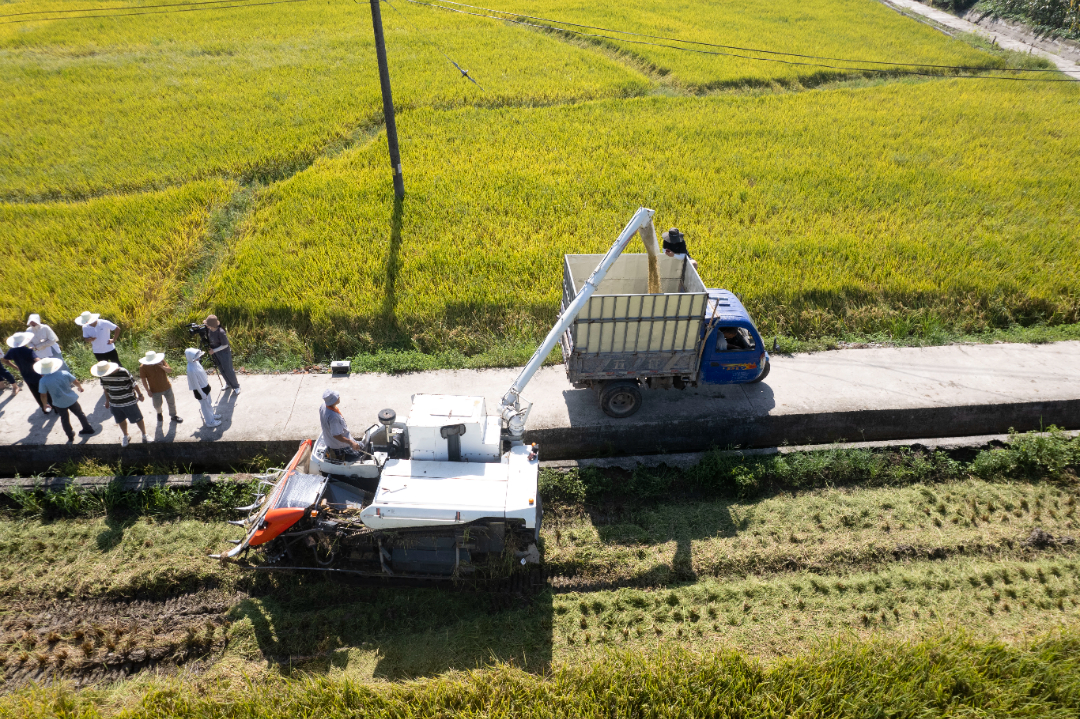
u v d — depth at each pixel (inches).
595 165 796.6
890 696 281.3
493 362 504.4
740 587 339.6
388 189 731.4
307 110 968.9
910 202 716.7
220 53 1268.5
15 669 307.4
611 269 461.4
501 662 306.8
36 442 416.2
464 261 602.5
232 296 554.6
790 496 403.2
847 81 1180.5
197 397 418.0
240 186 778.8
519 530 333.7
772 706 281.3
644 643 314.3
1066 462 410.3
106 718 281.4
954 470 414.6
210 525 379.2
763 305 557.0
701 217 673.0
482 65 1161.4
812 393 467.5
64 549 364.5
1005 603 330.3
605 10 1480.1
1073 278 581.0
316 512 330.3
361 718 278.7
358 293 560.4
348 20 1460.4
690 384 462.3
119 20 1477.6
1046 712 278.1
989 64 1249.4
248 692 291.3
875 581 341.1
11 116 975.0
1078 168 805.2
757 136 900.6
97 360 462.6
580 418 442.0
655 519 384.2
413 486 326.0
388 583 348.2
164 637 320.8
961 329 552.1
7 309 546.3
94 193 768.9
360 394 469.7
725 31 1382.9
